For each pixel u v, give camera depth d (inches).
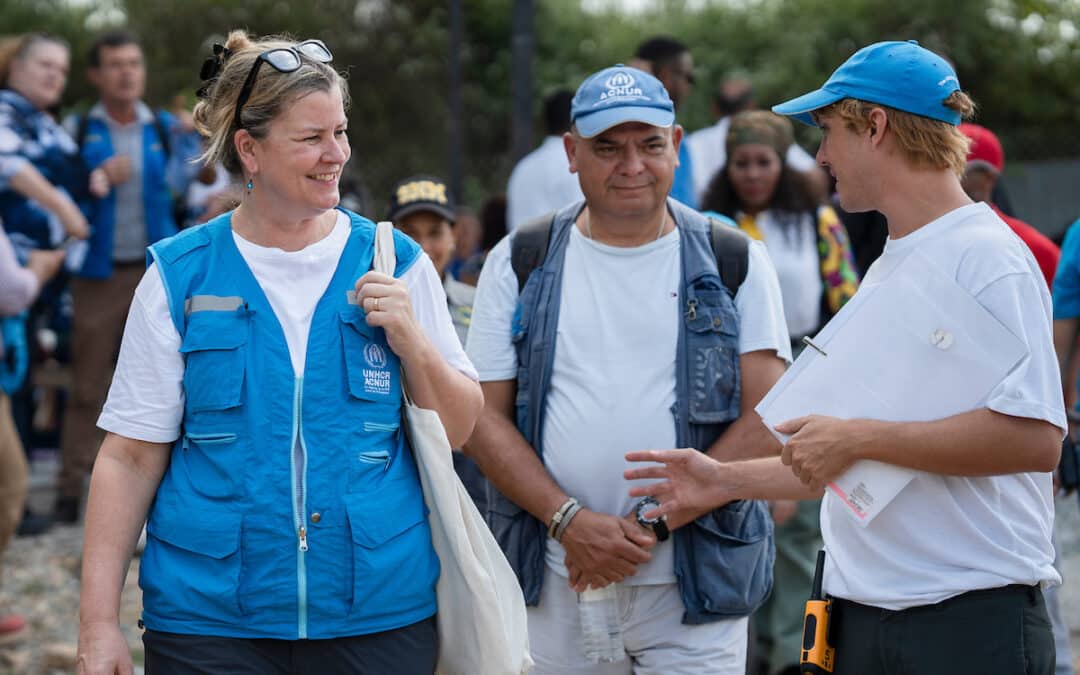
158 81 608.4
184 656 109.7
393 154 603.2
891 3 556.7
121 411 112.0
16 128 262.2
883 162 110.3
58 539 290.0
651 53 258.8
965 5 552.1
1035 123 566.6
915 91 108.0
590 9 627.2
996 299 105.3
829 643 115.2
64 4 640.4
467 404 118.0
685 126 557.3
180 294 112.0
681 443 136.9
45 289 303.0
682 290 138.6
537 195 233.3
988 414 104.4
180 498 111.0
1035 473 111.0
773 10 579.5
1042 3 562.9
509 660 118.3
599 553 134.3
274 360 110.8
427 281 118.5
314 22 607.5
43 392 352.2
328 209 111.7
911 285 108.5
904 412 108.6
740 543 138.3
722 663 138.9
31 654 225.8
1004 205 224.4
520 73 281.4
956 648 108.1
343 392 111.7
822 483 111.5
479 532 118.2
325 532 109.7
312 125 109.0
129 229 297.3
